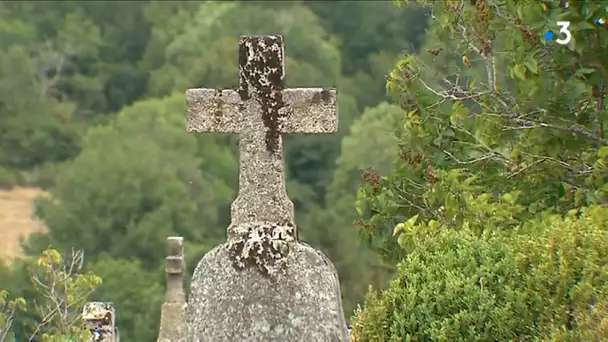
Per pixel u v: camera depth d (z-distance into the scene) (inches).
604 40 1088.8
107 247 4325.8
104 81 6018.7
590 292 782.5
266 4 5831.7
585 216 887.7
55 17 6284.5
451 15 1130.7
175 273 1397.6
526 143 1153.4
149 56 6033.5
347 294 3580.2
